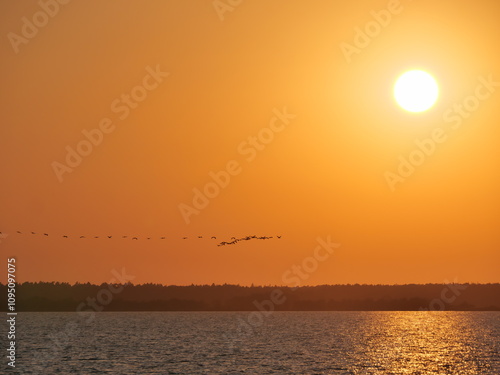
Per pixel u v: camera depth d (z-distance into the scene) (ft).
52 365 482.69
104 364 488.85
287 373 447.01
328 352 586.04
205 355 552.82
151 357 536.83
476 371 471.62
